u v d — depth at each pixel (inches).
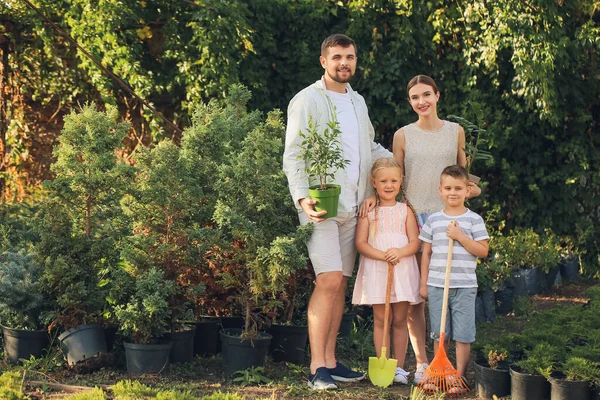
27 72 398.0
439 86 386.9
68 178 222.4
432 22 378.3
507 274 332.8
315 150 191.3
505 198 401.1
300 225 205.9
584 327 217.5
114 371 213.3
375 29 375.2
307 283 234.2
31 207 320.5
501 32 364.8
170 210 220.2
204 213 227.8
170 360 217.3
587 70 393.7
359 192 205.9
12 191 399.5
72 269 216.1
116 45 358.0
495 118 385.4
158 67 382.0
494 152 393.1
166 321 218.4
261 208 211.0
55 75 395.5
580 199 402.3
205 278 222.4
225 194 217.5
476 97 380.5
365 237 207.8
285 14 381.1
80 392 190.1
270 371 216.2
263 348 211.8
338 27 383.9
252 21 373.4
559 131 399.2
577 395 180.5
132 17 362.3
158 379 205.9
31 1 362.3
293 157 199.3
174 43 369.7
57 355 218.5
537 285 368.5
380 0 370.6
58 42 383.2
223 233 221.0
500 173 398.0
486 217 398.6
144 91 362.6
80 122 225.8
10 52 397.4
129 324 205.9
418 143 214.1
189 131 235.5
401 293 205.8
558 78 387.5
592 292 268.4
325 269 198.1
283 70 382.6
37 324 223.5
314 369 200.4
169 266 216.7
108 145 228.7
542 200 400.2
